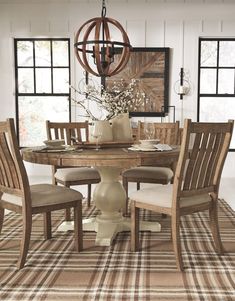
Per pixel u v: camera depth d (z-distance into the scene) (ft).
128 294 6.74
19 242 9.50
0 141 7.62
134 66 19.22
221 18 19.04
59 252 8.82
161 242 9.53
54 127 12.28
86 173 11.12
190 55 19.21
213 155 8.02
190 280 7.30
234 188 16.52
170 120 19.44
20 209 7.89
